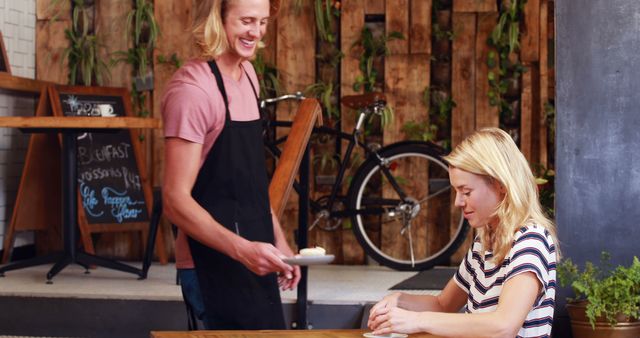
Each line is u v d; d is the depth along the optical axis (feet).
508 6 20.01
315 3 20.36
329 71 20.84
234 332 7.00
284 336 6.88
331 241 20.76
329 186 20.86
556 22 13.50
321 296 15.67
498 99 20.18
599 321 13.14
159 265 20.16
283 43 20.75
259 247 8.34
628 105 13.43
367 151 19.75
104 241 21.18
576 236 13.56
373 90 20.65
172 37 20.97
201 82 8.68
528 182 7.48
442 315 6.93
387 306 7.80
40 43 21.17
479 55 20.31
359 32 20.57
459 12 20.33
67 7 21.09
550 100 20.34
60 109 19.61
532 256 7.17
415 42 20.44
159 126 17.04
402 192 19.62
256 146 9.20
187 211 8.54
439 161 19.45
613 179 13.48
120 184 20.22
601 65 13.44
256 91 9.46
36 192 19.75
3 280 17.30
